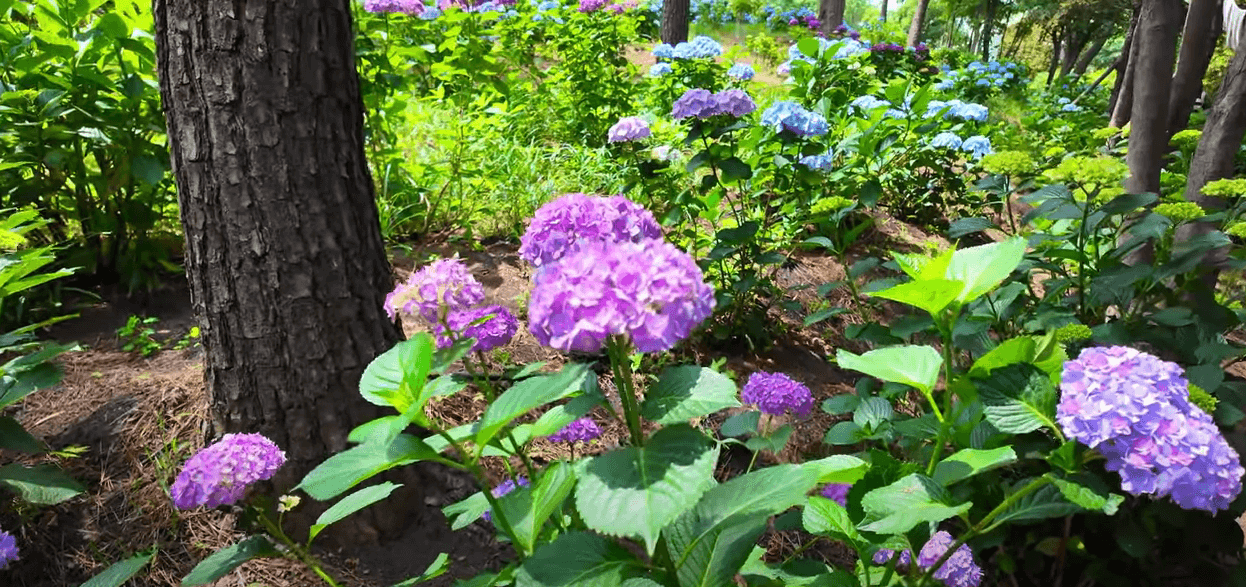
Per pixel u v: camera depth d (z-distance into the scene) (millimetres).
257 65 2066
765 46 12367
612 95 6363
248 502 2143
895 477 1451
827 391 3416
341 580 2174
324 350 2240
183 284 3549
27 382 2156
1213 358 2232
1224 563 2348
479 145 4930
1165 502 1971
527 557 1194
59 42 3266
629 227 1535
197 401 2623
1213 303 2531
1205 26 3961
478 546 2309
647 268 1058
